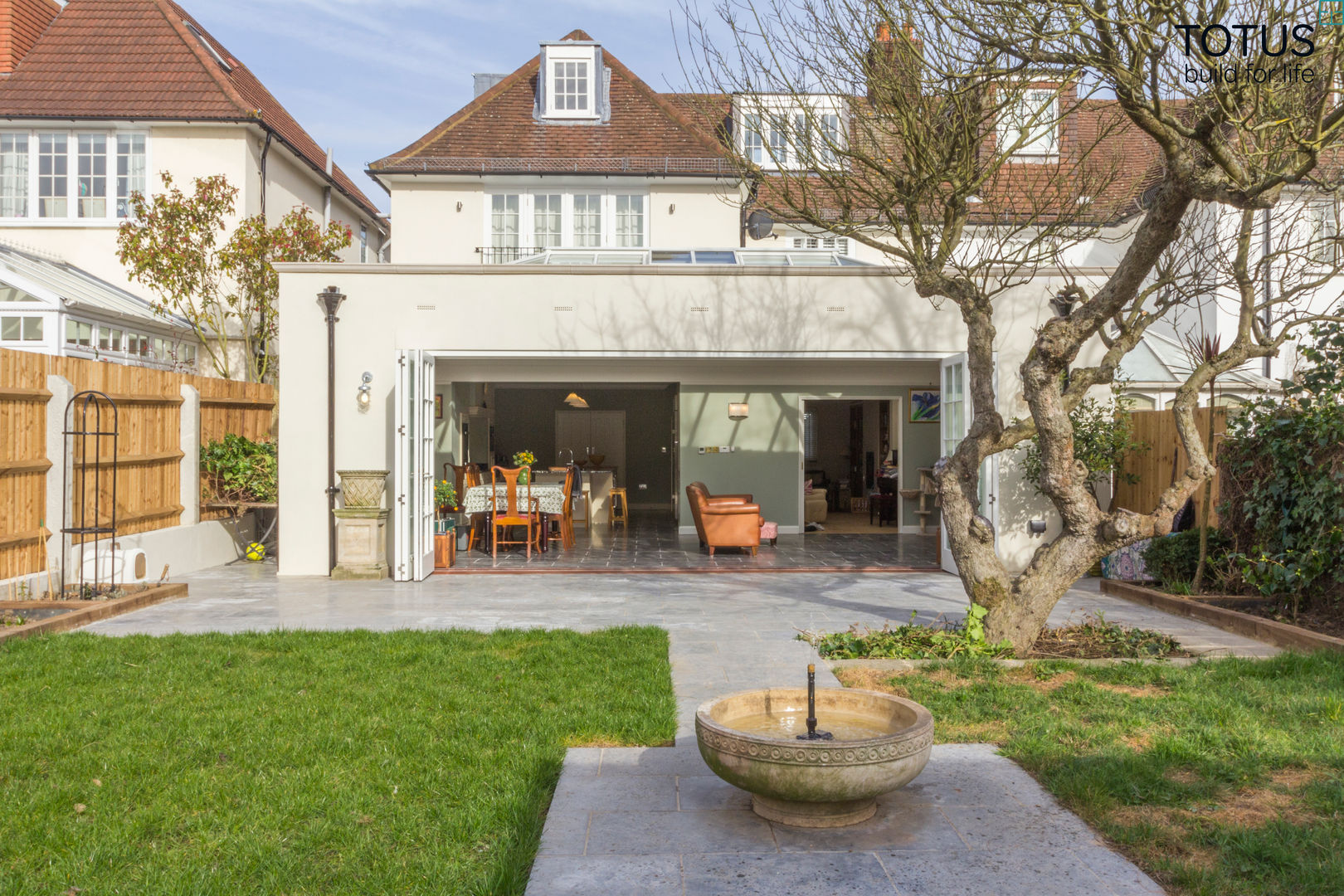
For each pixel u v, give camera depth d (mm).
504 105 17406
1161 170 12750
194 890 2961
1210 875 3027
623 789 3914
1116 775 3895
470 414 15773
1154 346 13547
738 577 10250
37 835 3340
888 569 10766
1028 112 7906
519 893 2971
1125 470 10703
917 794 3830
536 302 10539
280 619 7734
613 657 6168
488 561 11648
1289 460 7242
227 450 11359
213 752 4223
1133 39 4949
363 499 10156
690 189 16516
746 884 3035
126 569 8664
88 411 8859
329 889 3012
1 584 7652
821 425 20406
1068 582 6250
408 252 16375
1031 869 3150
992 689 5344
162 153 15789
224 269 14383
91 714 4750
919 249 6762
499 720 4719
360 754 4215
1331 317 6371
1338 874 2979
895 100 6383
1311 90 5457
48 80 15891
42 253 14750
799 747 3281
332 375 10289
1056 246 8438
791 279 10680
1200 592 8281
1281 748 4188
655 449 21391
